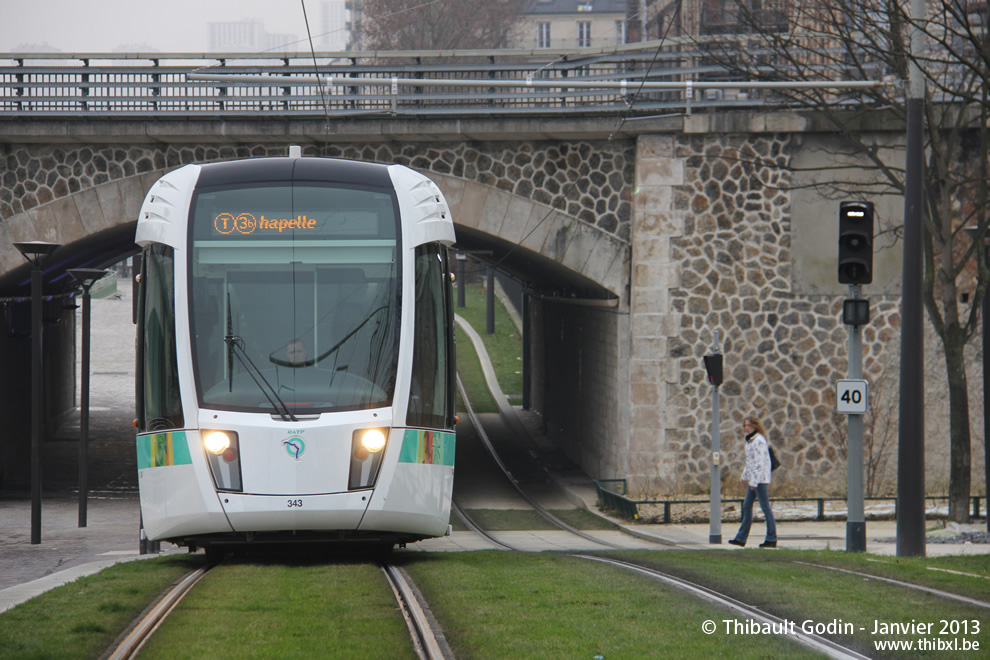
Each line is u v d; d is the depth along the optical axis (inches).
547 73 2313.0
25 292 2640.3
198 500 939.3
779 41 1777.8
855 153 1921.8
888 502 1943.9
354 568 922.1
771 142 1975.9
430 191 1085.1
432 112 1975.9
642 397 1985.7
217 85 2017.7
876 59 1769.2
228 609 701.3
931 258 1555.1
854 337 1235.9
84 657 558.9
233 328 975.6
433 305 1034.7
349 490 943.7
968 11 1579.7
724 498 1904.5
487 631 631.2
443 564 977.5
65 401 3592.5
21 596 774.5
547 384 3225.9
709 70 1927.9
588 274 2033.7
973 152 1931.6
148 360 995.9
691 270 1987.0
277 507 930.7
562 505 2160.4
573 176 2028.8
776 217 1980.8
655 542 1611.7
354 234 1013.8
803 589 812.0
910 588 823.7
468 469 2659.9
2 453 2522.1
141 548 1344.7
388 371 978.7
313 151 2046.0
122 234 2295.8
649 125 1963.6
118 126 1982.0
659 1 4564.5
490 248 2583.7
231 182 1031.6
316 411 952.3
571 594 773.3
